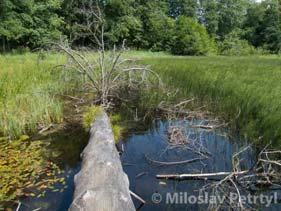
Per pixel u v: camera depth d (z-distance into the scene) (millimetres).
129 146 5543
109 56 8914
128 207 2914
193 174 4289
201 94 8562
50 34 24266
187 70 12383
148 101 8297
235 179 4062
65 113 7355
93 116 6375
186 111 7484
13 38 22953
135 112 7746
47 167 4527
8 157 4797
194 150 5262
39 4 24172
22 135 5746
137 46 38469
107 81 8234
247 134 5555
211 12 54406
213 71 11867
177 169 4586
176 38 39281
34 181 4105
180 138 5707
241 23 57688
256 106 6430
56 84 9602
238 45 47469
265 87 7641
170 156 5098
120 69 8688
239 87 7895
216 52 44625
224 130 6234
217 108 7398
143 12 38062
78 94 9320
